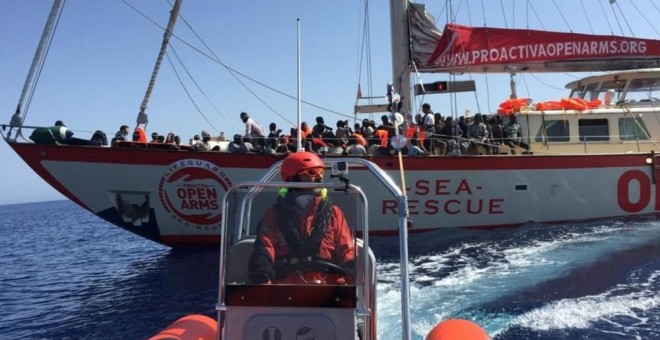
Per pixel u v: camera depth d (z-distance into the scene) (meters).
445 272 8.94
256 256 3.19
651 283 7.59
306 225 3.26
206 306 7.82
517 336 5.78
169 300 8.27
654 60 14.50
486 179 12.67
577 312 6.46
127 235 22.25
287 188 3.32
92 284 10.17
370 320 3.42
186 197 11.71
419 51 14.18
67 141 11.45
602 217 13.60
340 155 11.87
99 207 11.70
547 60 13.93
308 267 3.21
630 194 13.64
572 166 13.20
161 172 11.58
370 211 12.22
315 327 3.05
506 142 13.41
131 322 7.30
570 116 13.85
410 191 12.27
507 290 7.59
